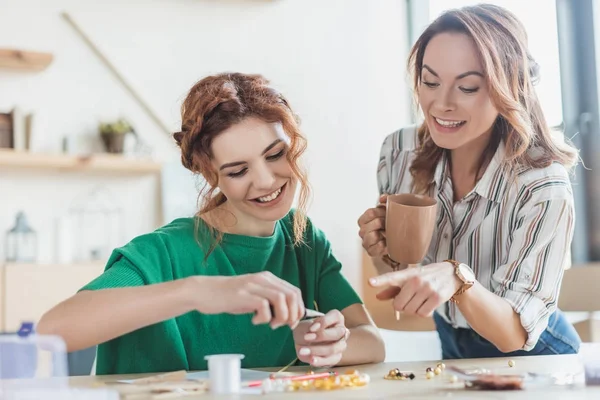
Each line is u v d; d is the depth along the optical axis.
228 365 0.97
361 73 4.67
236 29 4.34
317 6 4.57
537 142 1.53
